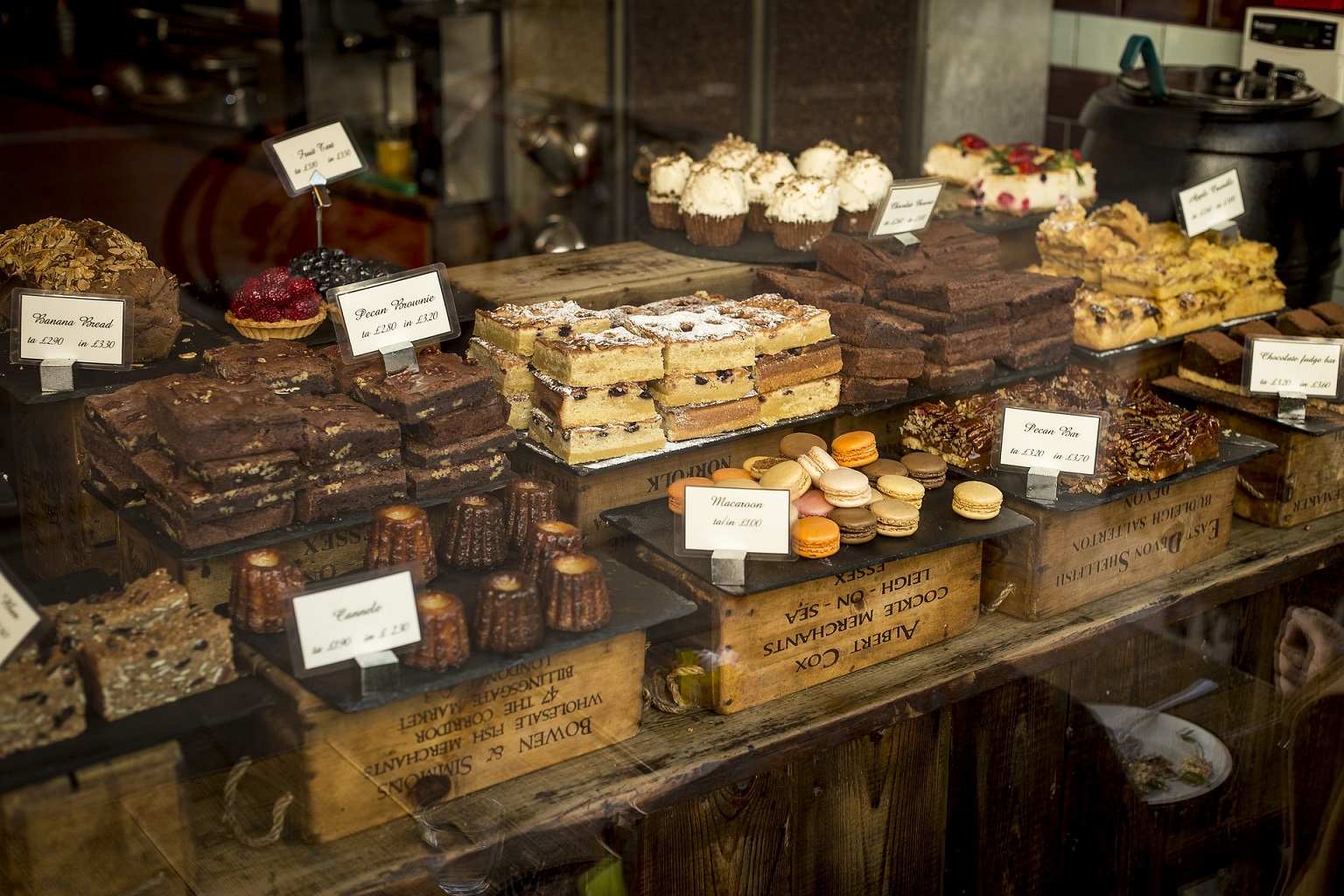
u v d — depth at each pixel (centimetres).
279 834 172
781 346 238
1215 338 276
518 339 228
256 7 382
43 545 207
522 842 175
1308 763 274
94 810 154
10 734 151
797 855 208
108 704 158
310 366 209
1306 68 321
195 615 169
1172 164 299
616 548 217
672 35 422
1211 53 352
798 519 207
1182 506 242
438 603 175
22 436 218
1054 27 395
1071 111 396
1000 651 220
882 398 250
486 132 412
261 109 387
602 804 180
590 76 441
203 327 249
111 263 227
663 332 229
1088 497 226
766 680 203
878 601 211
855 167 305
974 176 351
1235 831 267
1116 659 237
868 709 203
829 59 399
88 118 347
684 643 199
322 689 166
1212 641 251
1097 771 244
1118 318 275
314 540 194
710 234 293
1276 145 290
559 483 223
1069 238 293
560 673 184
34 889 153
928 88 378
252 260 346
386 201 384
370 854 170
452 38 395
